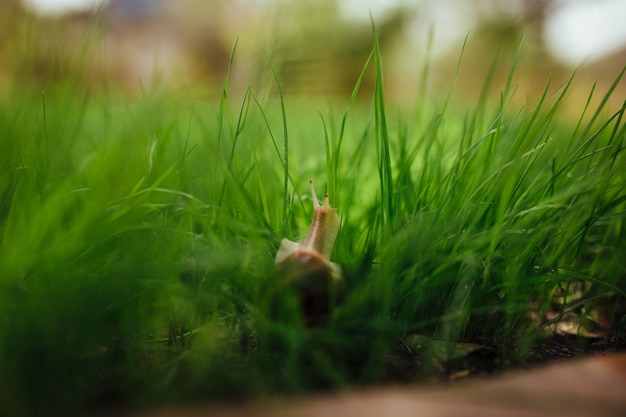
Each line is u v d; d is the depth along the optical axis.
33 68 0.50
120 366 0.35
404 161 0.45
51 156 0.46
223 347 0.37
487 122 0.51
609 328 0.41
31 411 0.32
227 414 0.31
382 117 0.39
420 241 0.37
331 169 0.41
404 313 0.38
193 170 0.49
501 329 0.39
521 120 0.42
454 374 0.35
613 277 0.42
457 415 0.31
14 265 0.34
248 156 0.47
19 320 0.33
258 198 0.43
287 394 0.33
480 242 0.37
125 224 0.38
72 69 0.50
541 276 0.38
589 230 0.44
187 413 0.32
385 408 0.32
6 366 0.32
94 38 0.50
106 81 0.52
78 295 0.34
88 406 0.32
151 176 0.42
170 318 0.37
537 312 0.40
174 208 0.41
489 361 0.37
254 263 0.38
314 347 0.35
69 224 0.39
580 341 0.39
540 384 0.33
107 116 0.51
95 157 0.44
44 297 0.34
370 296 0.36
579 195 0.40
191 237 0.38
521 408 0.32
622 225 0.44
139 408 0.32
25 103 0.50
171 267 0.37
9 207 0.41
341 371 0.35
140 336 0.37
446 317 0.37
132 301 0.36
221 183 0.42
